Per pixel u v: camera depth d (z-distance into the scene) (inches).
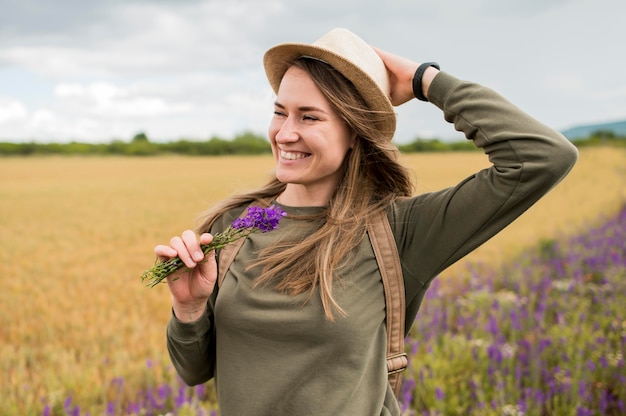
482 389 162.4
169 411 163.6
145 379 182.2
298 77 67.5
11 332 237.9
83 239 551.5
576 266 298.7
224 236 64.3
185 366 72.0
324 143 66.8
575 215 615.5
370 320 65.5
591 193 877.2
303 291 65.0
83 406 162.2
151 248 501.4
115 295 318.0
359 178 71.2
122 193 1048.2
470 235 65.1
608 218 543.8
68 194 1031.0
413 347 190.1
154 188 1148.5
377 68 70.7
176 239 64.0
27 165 1973.4
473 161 1834.4
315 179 69.0
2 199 941.2
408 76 73.4
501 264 343.9
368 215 68.4
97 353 212.4
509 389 157.6
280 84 73.5
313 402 63.0
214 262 65.8
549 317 233.6
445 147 2896.2
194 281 66.4
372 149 70.6
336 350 63.8
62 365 193.3
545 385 163.9
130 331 252.2
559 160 62.0
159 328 253.8
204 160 2338.8
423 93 72.9
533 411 146.3
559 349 184.4
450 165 1608.0
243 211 76.1
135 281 356.8
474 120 66.8
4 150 2874.0
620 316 206.2
